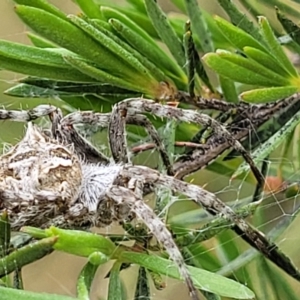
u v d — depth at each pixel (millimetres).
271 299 132
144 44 130
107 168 134
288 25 126
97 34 120
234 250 133
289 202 139
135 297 114
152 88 132
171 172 131
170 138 131
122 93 132
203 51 138
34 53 121
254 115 132
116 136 135
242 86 143
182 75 135
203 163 132
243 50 121
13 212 127
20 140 145
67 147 136
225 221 119
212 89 137
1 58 120
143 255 108
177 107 133
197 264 122
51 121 141
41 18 117
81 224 132
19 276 107
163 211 127
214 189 162
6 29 200
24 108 155
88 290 101
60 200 129
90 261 102
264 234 126
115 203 130
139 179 131
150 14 129
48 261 192
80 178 132
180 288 172
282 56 121
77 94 129
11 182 128
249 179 139
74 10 186
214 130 129
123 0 146
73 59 118
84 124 138
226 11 127
